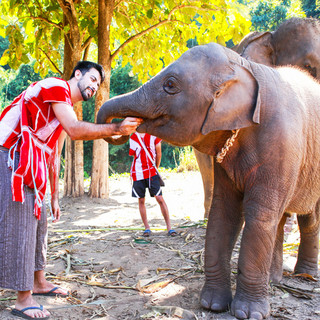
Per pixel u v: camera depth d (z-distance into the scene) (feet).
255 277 9.12
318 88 11.04
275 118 8.88
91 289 11.20
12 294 10.58
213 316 9.39
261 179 8.94
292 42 13.94
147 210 23.77
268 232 8.98
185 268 12.76
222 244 10.01
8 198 9.01
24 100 9.29
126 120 8.70
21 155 8.92
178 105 8.50
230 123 8.57
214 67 8.55
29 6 26.71
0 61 27.84
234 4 23.62
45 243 10.68
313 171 10.36
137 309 9.89
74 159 25.76
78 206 24.17
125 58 30.91
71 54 26.40
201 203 25.94
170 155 85.35
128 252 14.71
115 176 42.06
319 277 12.23
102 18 24.80
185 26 26.84
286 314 9.45
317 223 12.10
